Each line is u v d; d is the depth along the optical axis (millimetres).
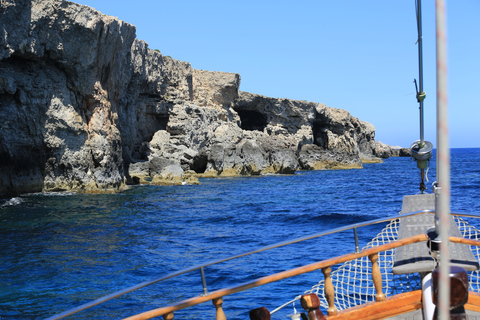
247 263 16922
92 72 44750
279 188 54781
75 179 44500
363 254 5082
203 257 18750
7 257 18719
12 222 28109
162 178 57594
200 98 85375
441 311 1646
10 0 35750
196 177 64000
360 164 109250
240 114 103375
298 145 97812
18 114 40531
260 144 80812
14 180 41562
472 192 45688
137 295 13578
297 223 28891
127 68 55562
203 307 12234
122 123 57438
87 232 24906
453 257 4730
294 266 16297
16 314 11992
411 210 6289
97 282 15008
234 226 27547
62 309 12383
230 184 59219
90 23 42062
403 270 4574
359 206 37906
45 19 39250
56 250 20125
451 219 5855
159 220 29625
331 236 22016
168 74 73375
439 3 1457
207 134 75000
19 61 40219
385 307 5004
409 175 80875
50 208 34562
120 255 19109
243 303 12406
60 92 42938
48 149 43000
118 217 30656
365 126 151125
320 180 67812
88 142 45500
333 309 4977
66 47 41750
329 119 111188
